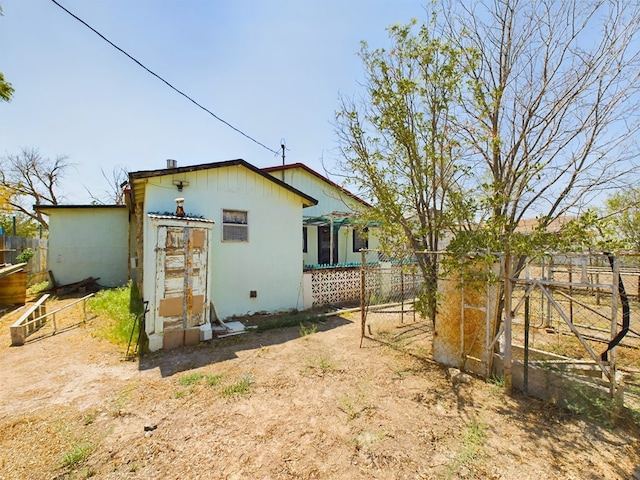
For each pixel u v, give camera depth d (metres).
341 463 2.40
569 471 2.27
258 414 3.11
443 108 4.46
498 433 2.76
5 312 7.73
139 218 9.45
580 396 3.07
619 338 2.96
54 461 2.43
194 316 5.48
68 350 5.02
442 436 2.73
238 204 7.38
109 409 3.21
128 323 6.07
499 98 4.30
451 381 3.84
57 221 11.59
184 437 2.74
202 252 5.59
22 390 3.64
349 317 7.58
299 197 8.38
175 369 4.29
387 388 3.67
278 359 4.66
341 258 12.17
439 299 4.46
